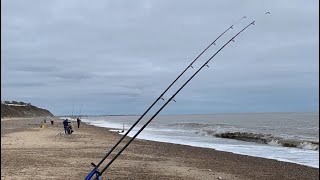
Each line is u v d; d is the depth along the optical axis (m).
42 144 22.78
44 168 12.98
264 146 29.27
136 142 27.95
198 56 9.88
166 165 15.45
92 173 6.46
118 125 75.38
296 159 21.47
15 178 10.98
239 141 34.16
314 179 14.01
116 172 12.98
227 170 15.08
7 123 67.44
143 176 12.43
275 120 103.62
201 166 15.83
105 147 22.19
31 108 171.00
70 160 15.39
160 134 44.41
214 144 30.94
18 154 16.94
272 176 14.27
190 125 73.31
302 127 62.75
